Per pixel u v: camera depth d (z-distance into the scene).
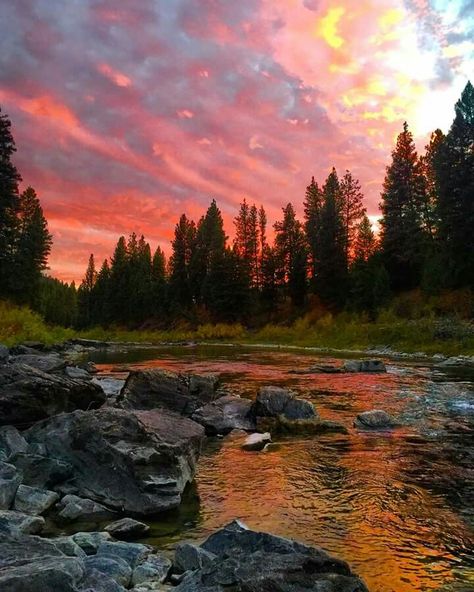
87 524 8.02
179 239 106.62
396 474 10.44
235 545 6.27
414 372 29.31
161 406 15.53
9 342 38.84
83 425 9.94
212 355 46.22
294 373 29.03
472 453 11.94
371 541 7.31
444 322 47.84
